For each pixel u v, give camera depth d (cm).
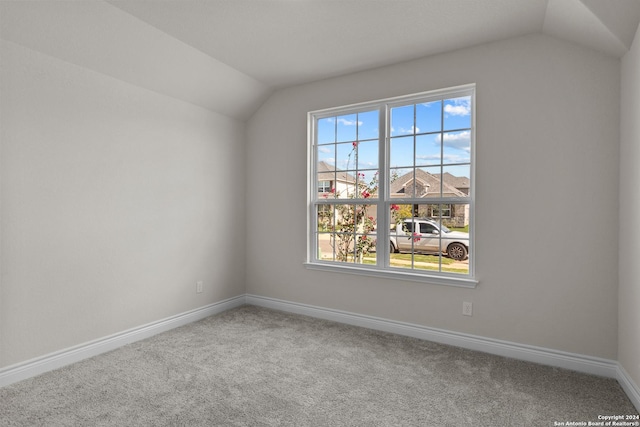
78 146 265
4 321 227
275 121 397
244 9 237
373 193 346
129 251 302
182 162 347
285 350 287
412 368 255
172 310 339
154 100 320
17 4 212
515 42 272
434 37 275
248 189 419
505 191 276
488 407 206
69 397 213
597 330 247
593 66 246
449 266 310
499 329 280
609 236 243
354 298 349
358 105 349
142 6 234
